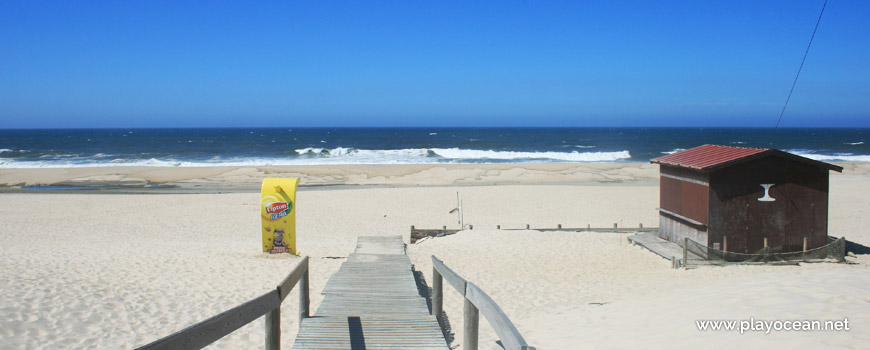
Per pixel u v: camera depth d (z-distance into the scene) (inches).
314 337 225.3
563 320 304.0
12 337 242.2
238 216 858.1
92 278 368.8
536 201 1001.5
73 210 901.2
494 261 510.3
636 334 252.5
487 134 5290.4
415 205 970.1
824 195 495.5
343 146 3161.9
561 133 5639.8
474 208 940.6
